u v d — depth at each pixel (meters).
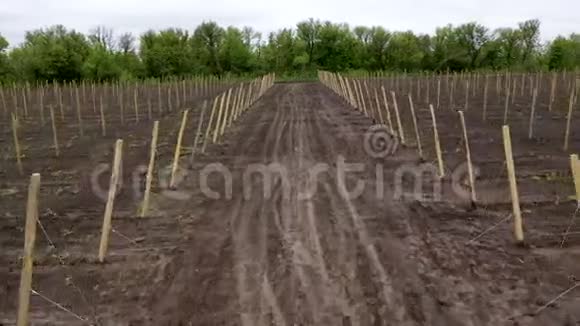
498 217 8.97
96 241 8.26
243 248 7.76
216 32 91.94
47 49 60.62
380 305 5.93
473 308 5.84
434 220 8.88
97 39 83.62
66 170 13.82
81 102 37.03
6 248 8.05
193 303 6.10
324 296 6.17
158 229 8.75
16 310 6.09
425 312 5.76
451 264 7.05
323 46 99.88
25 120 26.89
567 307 5.82
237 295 6.26
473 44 84.25
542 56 77.88
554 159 13.50
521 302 5.96
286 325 5.53
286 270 6.93
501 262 7.09
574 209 9.27
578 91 28.89
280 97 40.75
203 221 9.09
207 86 48.56
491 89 38.91
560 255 7.29
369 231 8.38
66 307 6.12
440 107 27.70
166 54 75.88
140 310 5.99
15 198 11.06
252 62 95.12
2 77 58.78
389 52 94.50
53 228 8.94
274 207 9.78
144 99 39.75
